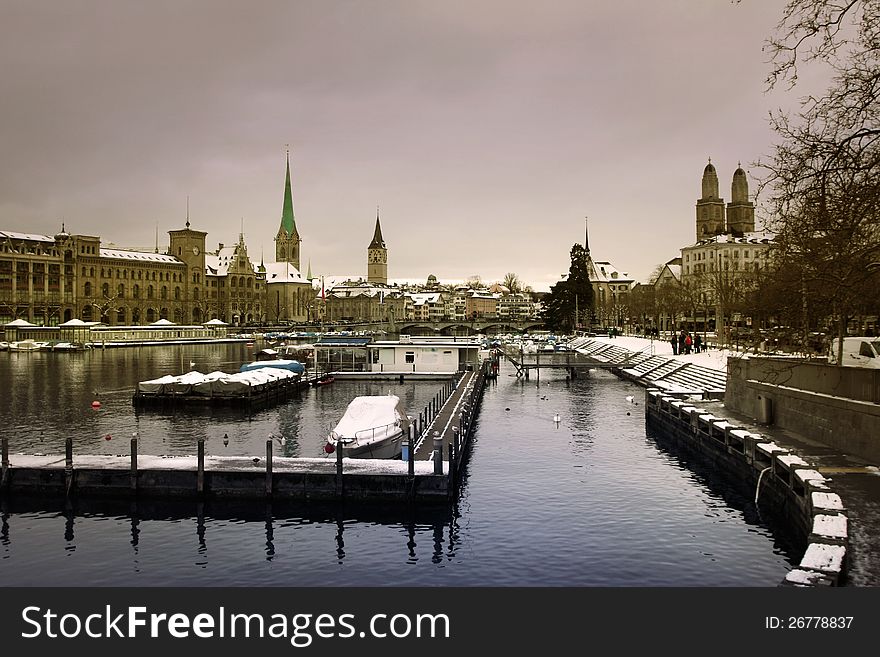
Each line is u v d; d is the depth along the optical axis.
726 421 51.12
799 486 35.06
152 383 82.25
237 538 36.59
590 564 32.41
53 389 98.88
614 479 47.81
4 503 41.97
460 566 32.56
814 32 31.23
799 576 22.75
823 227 35.56
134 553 34.75
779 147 36.41
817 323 55.00
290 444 60.72
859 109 33.16
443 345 130.50
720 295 128.25
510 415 77.31
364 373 115.50
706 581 30.27
